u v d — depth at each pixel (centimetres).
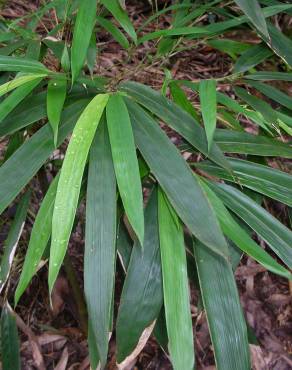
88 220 37
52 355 81
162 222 40
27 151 40
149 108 41
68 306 83
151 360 81
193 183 37
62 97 40
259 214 43
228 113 57
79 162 36
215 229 36
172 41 56
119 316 42
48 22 91
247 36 88
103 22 53
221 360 39
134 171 36
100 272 36
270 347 87
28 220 76
